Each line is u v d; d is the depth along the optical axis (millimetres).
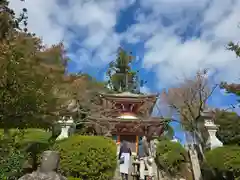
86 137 13883
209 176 16906
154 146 18578
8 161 8953
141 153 22828
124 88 32406
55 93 11688
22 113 10328
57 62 11961
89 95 23812
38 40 11852
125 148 14898
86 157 13023
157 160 17469
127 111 27234
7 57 9703
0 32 13078
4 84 9695
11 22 14188
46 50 11734
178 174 17109
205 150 19938
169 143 18172
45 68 10648
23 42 10438
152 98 27469
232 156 15797
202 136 21141
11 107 10008
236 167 15359
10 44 10133
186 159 17844
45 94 10633
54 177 5113
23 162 10117
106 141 13977
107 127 24797
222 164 15789
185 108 26234
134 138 26047
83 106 22797
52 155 5445
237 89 22000
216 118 24078
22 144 11305
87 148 13281
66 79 13156
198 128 21719
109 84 33500
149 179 14477
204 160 17625
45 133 13133
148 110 29062
